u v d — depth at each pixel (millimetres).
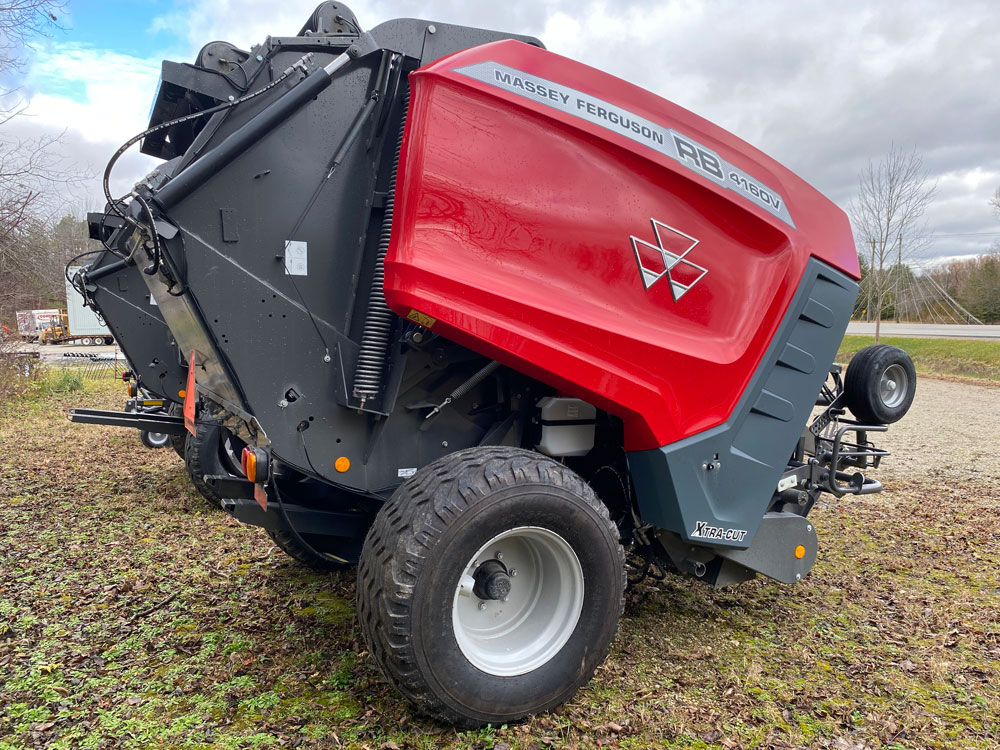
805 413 3311
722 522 3113
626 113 2883
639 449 2996
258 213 2625
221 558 4469
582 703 2760
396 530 2402
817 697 2871
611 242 2801
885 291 27672
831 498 6586
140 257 2621
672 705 2760
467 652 2492
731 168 3080
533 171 2686
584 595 2686
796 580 3596
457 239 2545
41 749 2398
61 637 3289
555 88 2766
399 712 2639
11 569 4238
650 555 3580
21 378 14227
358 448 2883
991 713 2781
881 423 4223
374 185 2836
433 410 2996
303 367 2740
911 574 4469
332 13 2885
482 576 2596
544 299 2654
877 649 3340
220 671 2957
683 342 2932
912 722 2688
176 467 7484
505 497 2459
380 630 2359
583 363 2705
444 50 2934
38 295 15055
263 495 2684
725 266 3043
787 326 3178
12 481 6785
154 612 3598
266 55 2691
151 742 2447
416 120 2535
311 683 2850
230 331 2596
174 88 2969
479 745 2461
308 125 2713
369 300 2830
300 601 3740
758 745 2518
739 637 3434
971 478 7602
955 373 23625
